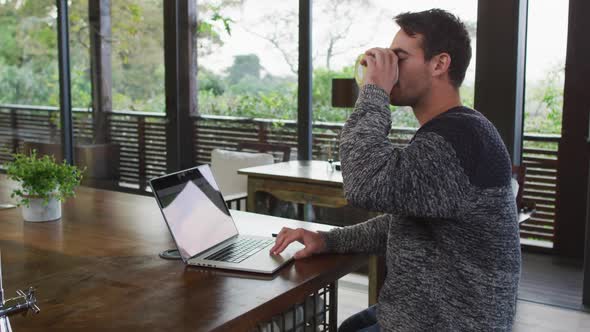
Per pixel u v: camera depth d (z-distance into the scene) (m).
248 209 3.96
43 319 1.29
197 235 1.75
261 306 1.37
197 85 5.41
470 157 1.32
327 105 4.71
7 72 6.51
